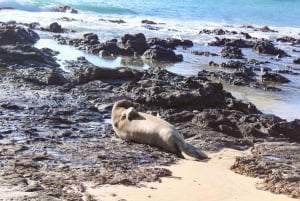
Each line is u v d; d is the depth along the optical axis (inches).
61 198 298.7
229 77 791.7
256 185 346.6
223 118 490.0
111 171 351.6
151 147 419.2
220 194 327.0
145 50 970.1
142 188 325.7
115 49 944.3
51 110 501.0
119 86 603.5
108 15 1571.1
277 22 1803.6
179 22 1566.2
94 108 519.8
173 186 333.7
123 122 437.4
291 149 438.3
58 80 611.5
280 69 936.9
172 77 676.1
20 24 1155.3
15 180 319.3
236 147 439.2
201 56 1015.0
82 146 404.8
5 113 480.4
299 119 550.3
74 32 1153.4
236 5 2073.1
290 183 346.3
